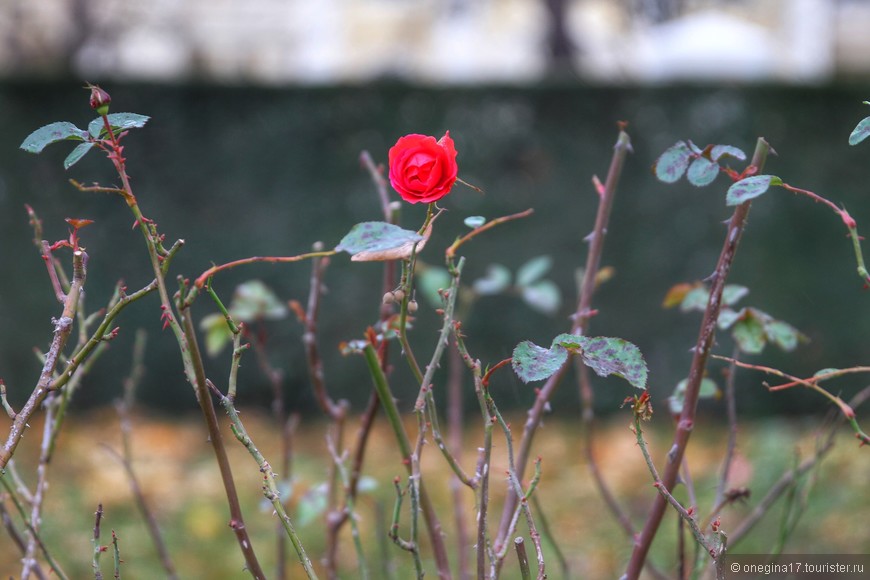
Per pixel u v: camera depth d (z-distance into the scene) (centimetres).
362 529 361
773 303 573
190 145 588
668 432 541
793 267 573
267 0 1153
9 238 586
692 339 574
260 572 120
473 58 1165
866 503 354
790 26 1155
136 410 588
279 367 582
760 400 570
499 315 574
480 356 575
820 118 572
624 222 579
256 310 194
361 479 179
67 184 585
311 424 576
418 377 126
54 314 592
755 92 574
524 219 577
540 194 579
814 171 572
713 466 432
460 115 583
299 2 1156
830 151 573
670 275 578
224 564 349
